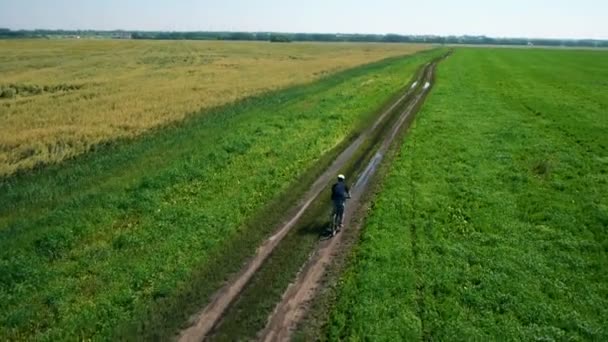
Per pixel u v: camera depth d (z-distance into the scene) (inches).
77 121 1454.2
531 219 828.0
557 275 661.9
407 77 2694.4
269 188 968.9
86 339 545.6
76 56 4183.1
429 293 623.8
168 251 716.0
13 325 557.3
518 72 2999.5
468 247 735.7
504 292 624.1
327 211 873.5
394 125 1505.9
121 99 1854.1
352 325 565.3
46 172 1034.7
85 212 810.2
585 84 2420.0
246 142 1224.8
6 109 1654.8
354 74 2864.2
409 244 745.0
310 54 5002.5
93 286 630.5
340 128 1449.3
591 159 1139.3
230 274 675.4
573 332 555.5
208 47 6087.6
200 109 1653.5
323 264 703.1
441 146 1243.2
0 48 4950.8
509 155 1170.6
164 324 574.6
